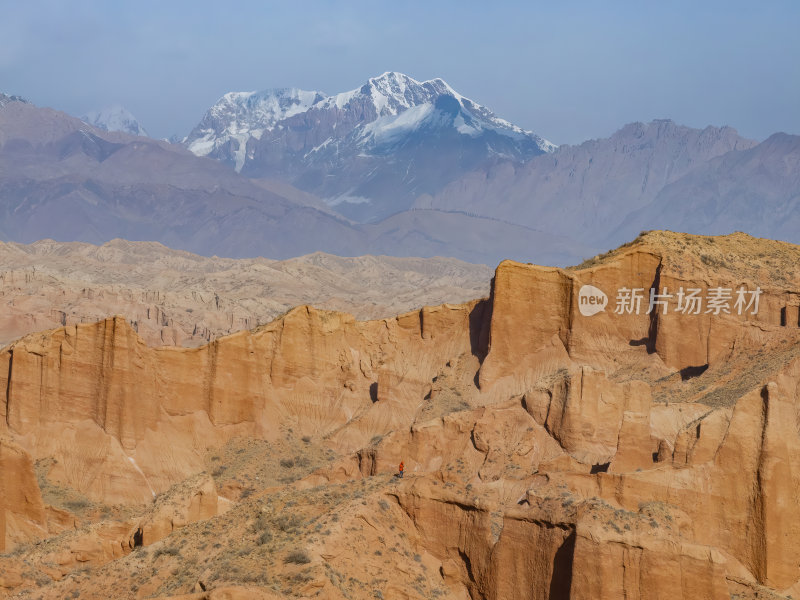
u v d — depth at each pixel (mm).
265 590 106688
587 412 181125
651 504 124812
